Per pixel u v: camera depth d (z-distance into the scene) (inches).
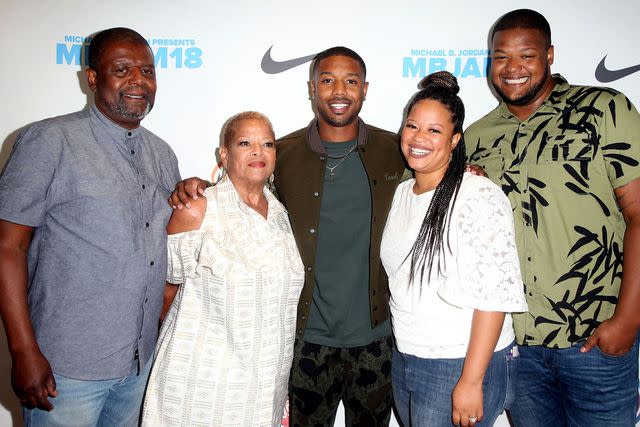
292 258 65.9
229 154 64.3
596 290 65.9
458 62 90.7
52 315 58.9
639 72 88.9
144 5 91.4
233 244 61.1
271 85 92.7
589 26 88.5
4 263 55.8
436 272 57.3
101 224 58.8
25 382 56.1
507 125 72.2
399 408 66.7
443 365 57.4
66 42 92.0
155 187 65.2
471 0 89.3
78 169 58.4
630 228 63.2
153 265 62.2
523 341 69.1
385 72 91.6
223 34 91.9
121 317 60.5
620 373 65.5
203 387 60.1
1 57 92.2
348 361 76.2
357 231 75.1
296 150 78.8
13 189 55.9
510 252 53.8
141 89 62.2
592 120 64.9
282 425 96.0
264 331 61.7
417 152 59.5
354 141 77.8
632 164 62.6
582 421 68.3
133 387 64.9
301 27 91.4
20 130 93.6
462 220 55.1
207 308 61.3
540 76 68.6
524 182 68.0
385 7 90.4
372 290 74.0
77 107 93.3
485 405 57.5
